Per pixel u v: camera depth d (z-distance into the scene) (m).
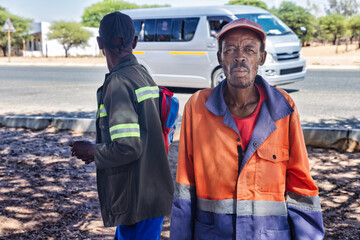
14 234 3.48
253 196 1.71
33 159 5.53
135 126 2.10
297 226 1.71
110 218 2.23
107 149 2.11
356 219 3.75
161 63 10.80
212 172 1.73
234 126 1.69
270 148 1.70
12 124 7.39
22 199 4.21
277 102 1.71
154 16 10.90
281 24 10.45
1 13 55.91
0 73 19.12
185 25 10.45
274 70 9.53
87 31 55.84
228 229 1.73
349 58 28.80
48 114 8.43
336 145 5.83
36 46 59.81
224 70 1.72
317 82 13.10
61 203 4.12
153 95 2.27
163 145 2.26
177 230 1.82
